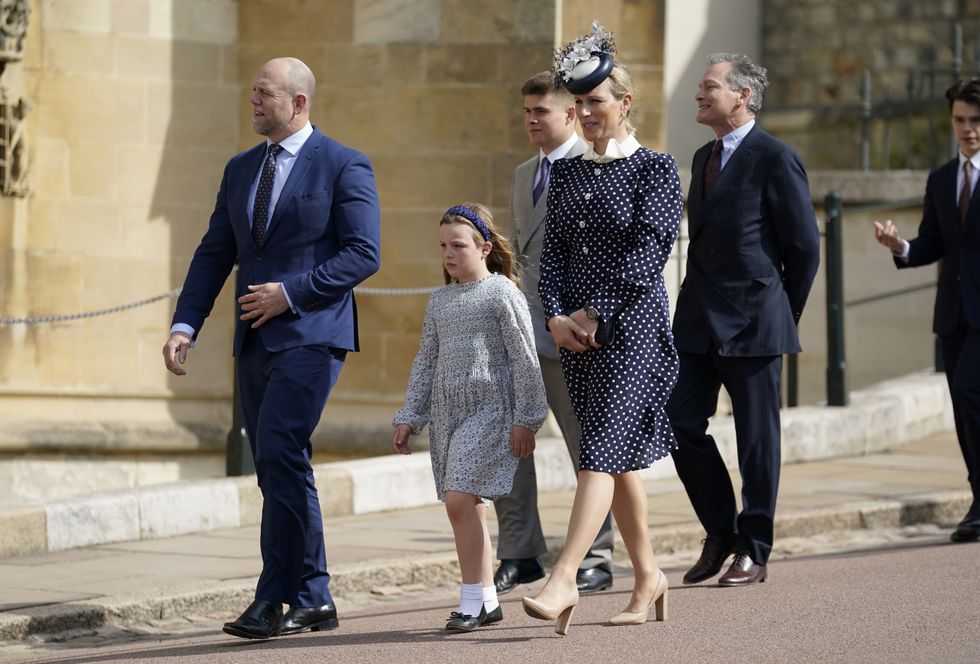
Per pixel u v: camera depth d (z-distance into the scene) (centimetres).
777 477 2717
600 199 2311
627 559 3117
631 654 2138
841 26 7388
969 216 3175
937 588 2597
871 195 5700
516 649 2186
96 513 3069
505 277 2344
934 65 6456
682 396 2728
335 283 2331
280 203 2364
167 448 4344
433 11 4297
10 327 4278
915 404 4619
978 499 3155
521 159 4247
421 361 2386
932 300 5759
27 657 2311
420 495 3581
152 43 4356
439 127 4300
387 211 4341
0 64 4222
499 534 2722
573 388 2316
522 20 4234
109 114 4331
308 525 2377
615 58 2377
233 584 2678
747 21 7375
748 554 2705
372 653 2181
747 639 2228
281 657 2173
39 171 4303
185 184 4400
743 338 2680
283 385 2322
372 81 4347
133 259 4356
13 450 4259
